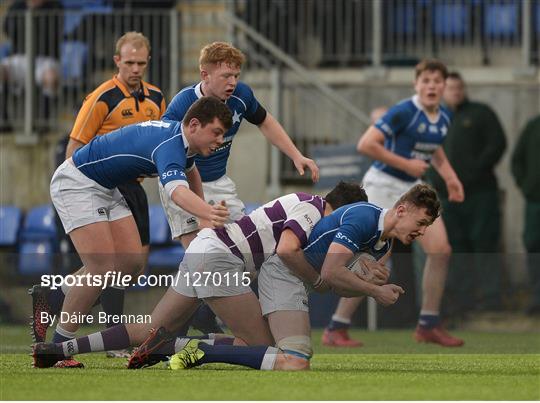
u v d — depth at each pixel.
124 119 28.73
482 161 44.41
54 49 50.28
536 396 19.45
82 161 24.56
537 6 50.09
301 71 49.00
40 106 50.22
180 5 52.16
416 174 32.84
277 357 23.62
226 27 51.97
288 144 28.34
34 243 46.44
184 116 24.97
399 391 19.94
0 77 50.16
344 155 43.03
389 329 36.56
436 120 33.44
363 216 23.27
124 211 25.69
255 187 48.81
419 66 33.22
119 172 24.22
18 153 49.91
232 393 19.45
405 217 23.11
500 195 48.06
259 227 23.98
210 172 28.53
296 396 19.09
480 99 49.34
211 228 24.09
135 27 49.72
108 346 24.05
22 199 49.81
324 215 23.89
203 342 23.98
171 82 49.28
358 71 50.53
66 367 24.22
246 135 49.00
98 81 50.38
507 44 50.47
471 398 19.06
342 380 21.69
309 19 50.81
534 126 45.09
